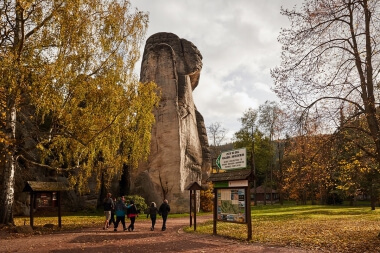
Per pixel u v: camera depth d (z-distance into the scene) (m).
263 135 58.25
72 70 17.25
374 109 13.98
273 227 18.72
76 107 17.77
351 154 17.80
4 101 16.80
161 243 13.23
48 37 16.73
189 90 41.62
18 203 27.98
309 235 14.66
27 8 15.58
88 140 17.62
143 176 36.03
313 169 14.85
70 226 19.53
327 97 14.14
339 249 11.20
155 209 18.39
